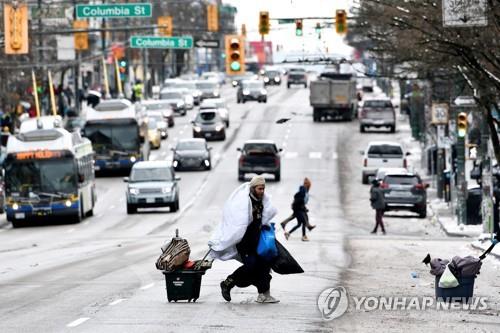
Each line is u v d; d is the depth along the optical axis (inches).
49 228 4052.7
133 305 1606.8
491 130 3420.3
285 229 3602.4
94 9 4717.0
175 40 5851.4
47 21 6555.1
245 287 1688.0
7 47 3225.9
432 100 5442.9
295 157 6678.2
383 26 3789.4
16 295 1836.9
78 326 1407.5
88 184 4431.6
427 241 3243.1
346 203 4830.2
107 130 5905.5
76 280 2080.5
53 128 4234.7
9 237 3742.6
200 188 5393.7
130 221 4180.6
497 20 2716.5
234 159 6628.9
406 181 4350.4
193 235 3491.6
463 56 3070.9
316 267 2320.4
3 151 5137.8
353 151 6939.0
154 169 4571.9
